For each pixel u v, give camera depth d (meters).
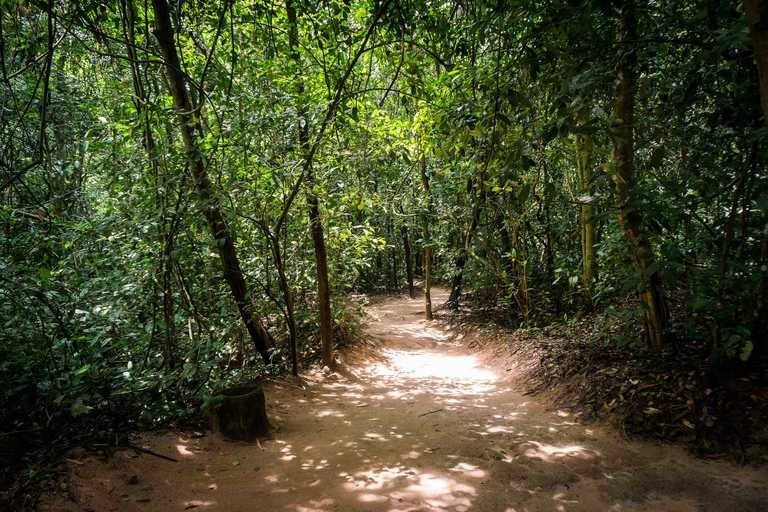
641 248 4.15
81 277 3.87
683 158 4.07
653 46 3.29
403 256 19.81
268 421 4.35
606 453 3.38
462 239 9.59
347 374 6.40
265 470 3.37
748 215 3.41
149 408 3.55
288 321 5.75
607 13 2.89
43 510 2.48
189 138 4.36
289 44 6.07
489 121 3.49
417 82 4.77
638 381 4.12
